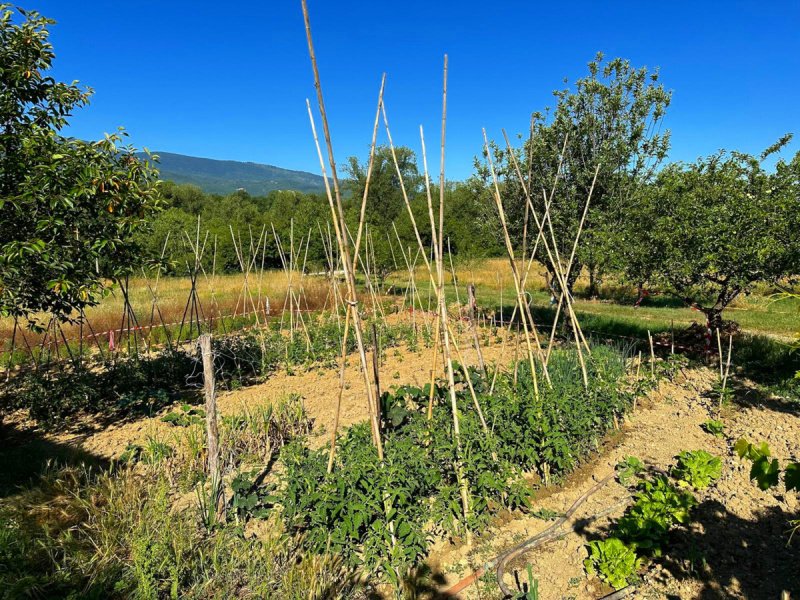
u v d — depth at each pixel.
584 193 10.27
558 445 4.64
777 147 7.30
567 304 5.92
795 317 12.84
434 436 4.40
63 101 5.96
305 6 3.18
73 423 6.82
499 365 7.88
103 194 5.86
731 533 4.09
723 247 7.28
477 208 12.75
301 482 3.91
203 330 12.70
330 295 16.45
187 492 4.82
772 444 5.62
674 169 8.73
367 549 3.65
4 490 4.75
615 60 9.62
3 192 5.38
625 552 3.68
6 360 9.49
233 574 3.51
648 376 7.68
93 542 3.72
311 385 8.35
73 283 5.46
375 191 33.75
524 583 3.66
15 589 3.09
